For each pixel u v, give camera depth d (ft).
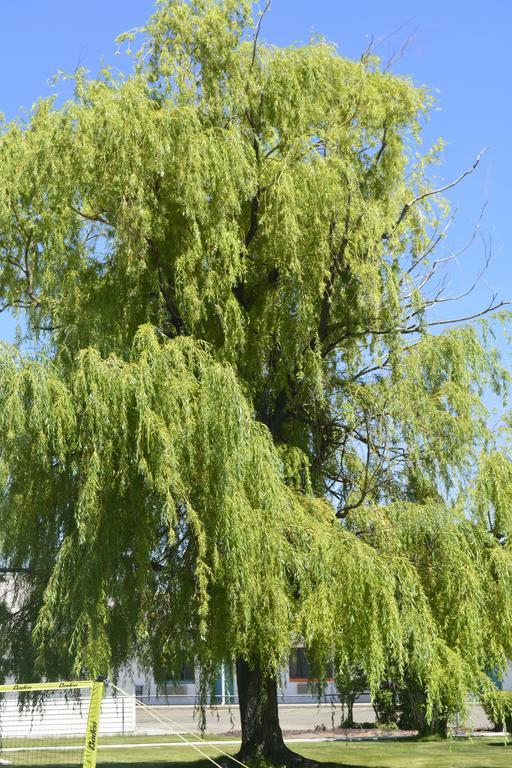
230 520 40.42
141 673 51.65
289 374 50.19
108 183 44.39
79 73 48.06
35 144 45.91
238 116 50.16
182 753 69.72
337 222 48.26
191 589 43.57
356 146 52.21
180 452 40.42
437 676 42.11
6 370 39.50
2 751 56.18
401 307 48.88
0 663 47.83
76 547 40.75
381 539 45.14
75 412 40.45
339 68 52.26
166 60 49.37
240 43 51.31
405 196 53.26
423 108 53.31
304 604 42.09
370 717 113.50
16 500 42.09
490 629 45.21
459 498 46.65
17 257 49.29
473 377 48.55
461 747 72.64
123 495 41.37
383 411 47.39
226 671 46.29
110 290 46.19
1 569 46.68
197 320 45.62
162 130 44.62
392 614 41.47
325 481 52.16
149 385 40.40
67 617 41.06
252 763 50.65
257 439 42.11
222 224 45.60
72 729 67.62
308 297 47.14
